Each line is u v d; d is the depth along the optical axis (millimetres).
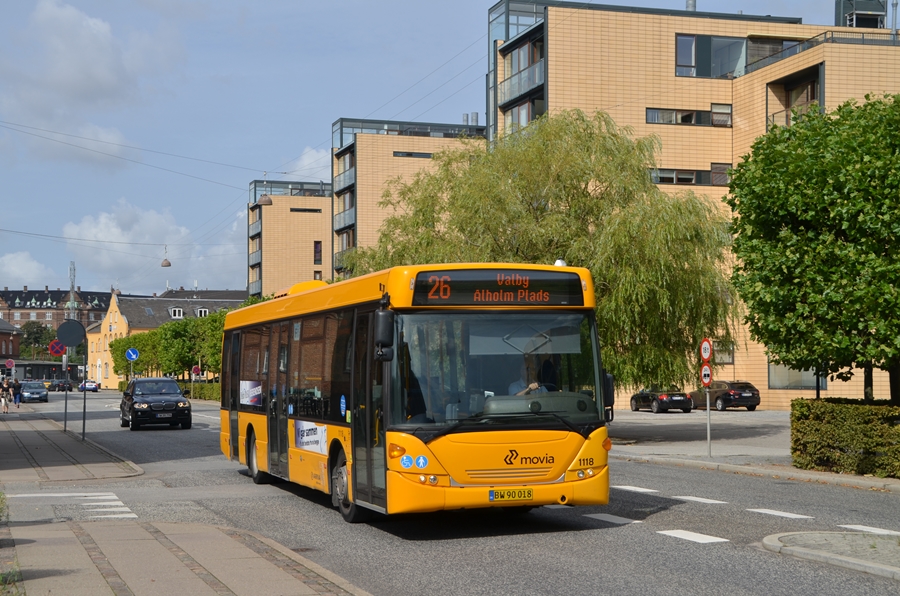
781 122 47906
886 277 16375
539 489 10734
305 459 13961
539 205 28906
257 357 17109
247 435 17750
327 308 13203
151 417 35344
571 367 11188
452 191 29828
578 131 29453
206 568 8609
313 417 13625
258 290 96875
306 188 100438
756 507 13438
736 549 9930
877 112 18000
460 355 10852
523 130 30312
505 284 11117
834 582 8234
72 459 22469
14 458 22781
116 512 13500
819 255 17203
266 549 9727
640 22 50344
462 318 10945
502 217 27469
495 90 54062
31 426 38969
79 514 13289
